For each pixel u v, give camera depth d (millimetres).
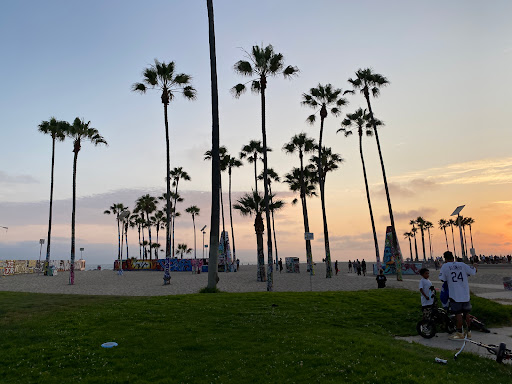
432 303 10609
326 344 9164
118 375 7918
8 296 18406
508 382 6832
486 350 8820
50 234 50500
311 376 7227
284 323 12055
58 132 50344
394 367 7367
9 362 8922
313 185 60969
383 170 38000
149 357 8961
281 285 32750
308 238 21969
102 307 15062
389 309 13711
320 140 42438
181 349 9445
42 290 28500
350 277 40844
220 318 12789
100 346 9891
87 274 53031
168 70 35000
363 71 40188
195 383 7336
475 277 34688
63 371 8281
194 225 106812
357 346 8836
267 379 7254
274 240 69625
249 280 38344
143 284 33969
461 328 9906
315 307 14281
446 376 6895
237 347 9406
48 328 11789
